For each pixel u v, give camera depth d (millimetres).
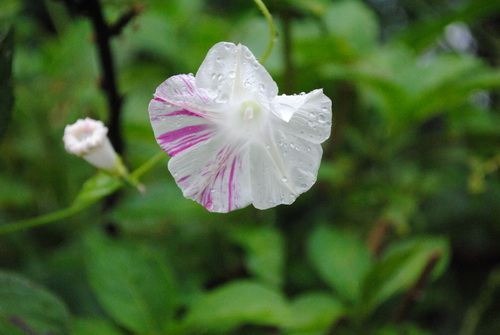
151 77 651
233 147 455
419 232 586
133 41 619
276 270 519
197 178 451
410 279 507
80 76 579
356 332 508
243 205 454
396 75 576
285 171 452
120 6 507
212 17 701
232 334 509
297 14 586
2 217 558
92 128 482
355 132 596
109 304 487
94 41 496
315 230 533
